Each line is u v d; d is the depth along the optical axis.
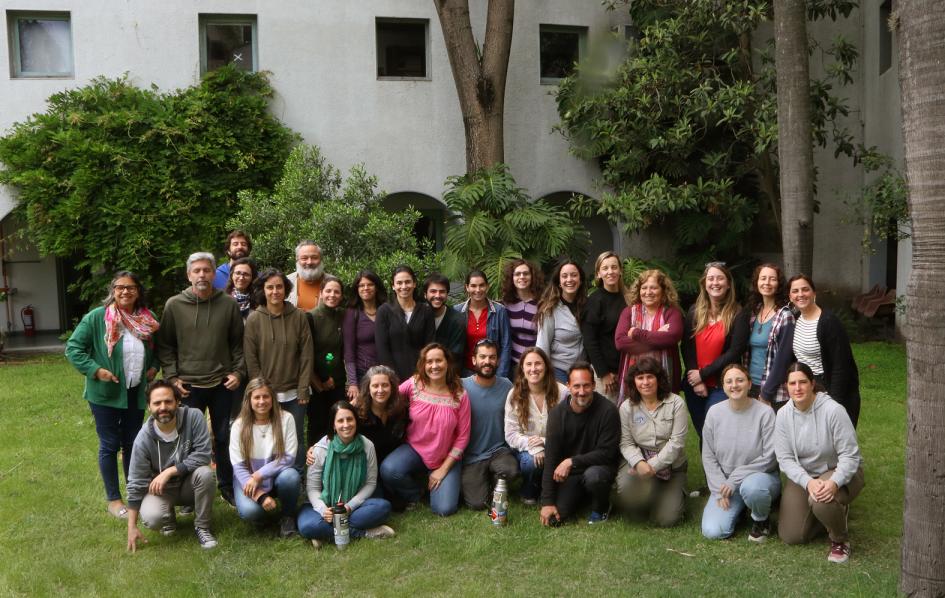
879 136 11.80
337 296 5.70
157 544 4.79
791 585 4.16
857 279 12.80
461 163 11.83
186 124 10.48
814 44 11.34
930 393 3.83
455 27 10.63
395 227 8.24
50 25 10.73
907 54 3.82
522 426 5.41
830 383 4.84
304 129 11.30
